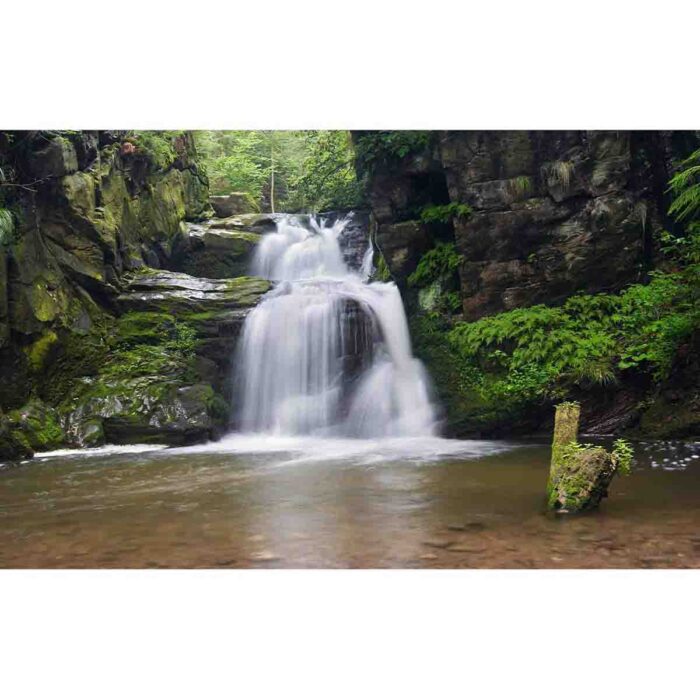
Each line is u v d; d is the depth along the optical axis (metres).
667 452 9.37
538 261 13.41
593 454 5.97
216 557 4.66
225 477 8.18
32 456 10.47
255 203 25.22
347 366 13.96
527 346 12.74
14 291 11.43
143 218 16.73
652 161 13.01
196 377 13.34
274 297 14.57
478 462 9.20
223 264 19.36
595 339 12.26
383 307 14.76
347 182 22.33
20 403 11.44
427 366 14.03
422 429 13.25
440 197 14.91
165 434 11.84
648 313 12.20
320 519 5.76
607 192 12.85
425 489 7.14
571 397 12.19
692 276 11.13
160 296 14.27
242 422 13.70
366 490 7.12
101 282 13.72
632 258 12.91
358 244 20.66
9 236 11.18
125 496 6.99
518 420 12.44
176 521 5.77
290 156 30.19
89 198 13.73
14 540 5.19
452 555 4.61
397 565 4.41
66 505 6.55
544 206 13.24
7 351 11.24
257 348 14.01
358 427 13.58
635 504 6.05
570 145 13.11
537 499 6.46
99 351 13.11
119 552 4.83
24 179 12.24
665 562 4.36
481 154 13.53
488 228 13.59
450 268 14.18
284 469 8.77
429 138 13.95
